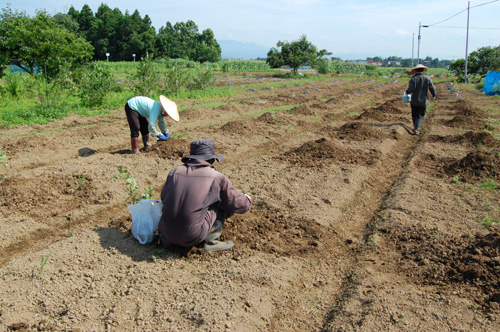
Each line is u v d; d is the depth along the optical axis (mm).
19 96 14969
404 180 6824
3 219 5133
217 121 12086
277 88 24266
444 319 3225
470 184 6527
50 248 4375
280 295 3740
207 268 4125
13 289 3658
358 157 8102
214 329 3146
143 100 7641
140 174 6828
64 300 3559
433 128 11227
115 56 75562
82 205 5656
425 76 10375
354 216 5695
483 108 15266
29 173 6551
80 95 14188
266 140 9828
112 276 3936
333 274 4211
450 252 4230
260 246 4621
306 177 6867
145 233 4488
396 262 4281
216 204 4406
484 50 38469
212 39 86312
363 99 19016
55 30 17047
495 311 3250
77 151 8312
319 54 46750
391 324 3191
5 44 16250
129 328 3219
